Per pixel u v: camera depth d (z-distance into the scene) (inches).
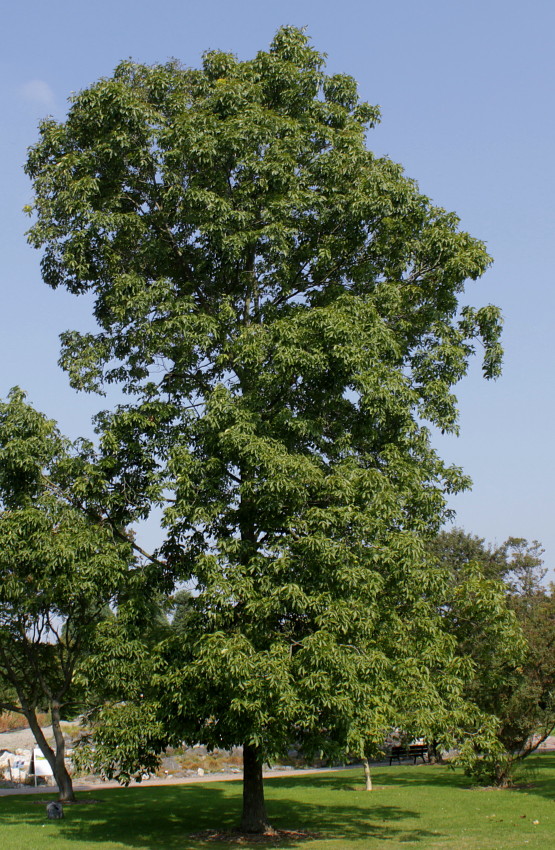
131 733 515.5
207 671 472.4
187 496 543.8
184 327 570.9
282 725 474.3
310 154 648.4
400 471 554.9
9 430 573.9
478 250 609.3
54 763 847.1
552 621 994.1
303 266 645.9
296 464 502.6
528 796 807.7
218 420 546.3
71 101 627.8
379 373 549.3
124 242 624.1
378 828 610.5
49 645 885.2
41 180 616.7
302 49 678.5
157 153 611.5
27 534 540.7
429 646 532.1
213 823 655.1
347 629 478.6
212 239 597.6
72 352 642.2
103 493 589.3
